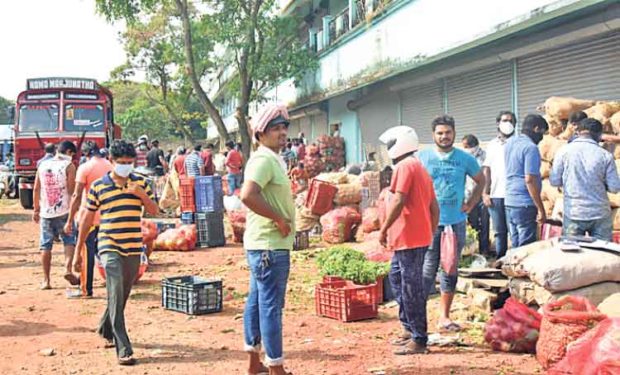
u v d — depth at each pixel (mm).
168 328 8016
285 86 30938
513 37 13695
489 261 10711
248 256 5859
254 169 5629
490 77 15719
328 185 15344
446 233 7203
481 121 16281
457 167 7234
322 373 6297
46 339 7613
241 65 26641
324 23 24969
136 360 6797
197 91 27219
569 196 7680
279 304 5816
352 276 8727
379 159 23391
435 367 6375
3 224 19422
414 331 6789
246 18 26234
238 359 6812
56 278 11234
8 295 9898
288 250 5840
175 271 11711
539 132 8734
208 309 8703
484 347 6945
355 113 25609
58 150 10258
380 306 8852
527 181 8266
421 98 20000
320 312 8414
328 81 23547
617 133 9211
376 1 18625
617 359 5043
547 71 13469
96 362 6766
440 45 14055
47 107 22547
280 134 5789
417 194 6586
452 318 7988
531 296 7105
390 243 6707
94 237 9617
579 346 5434
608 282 6723
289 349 7051
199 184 15344
